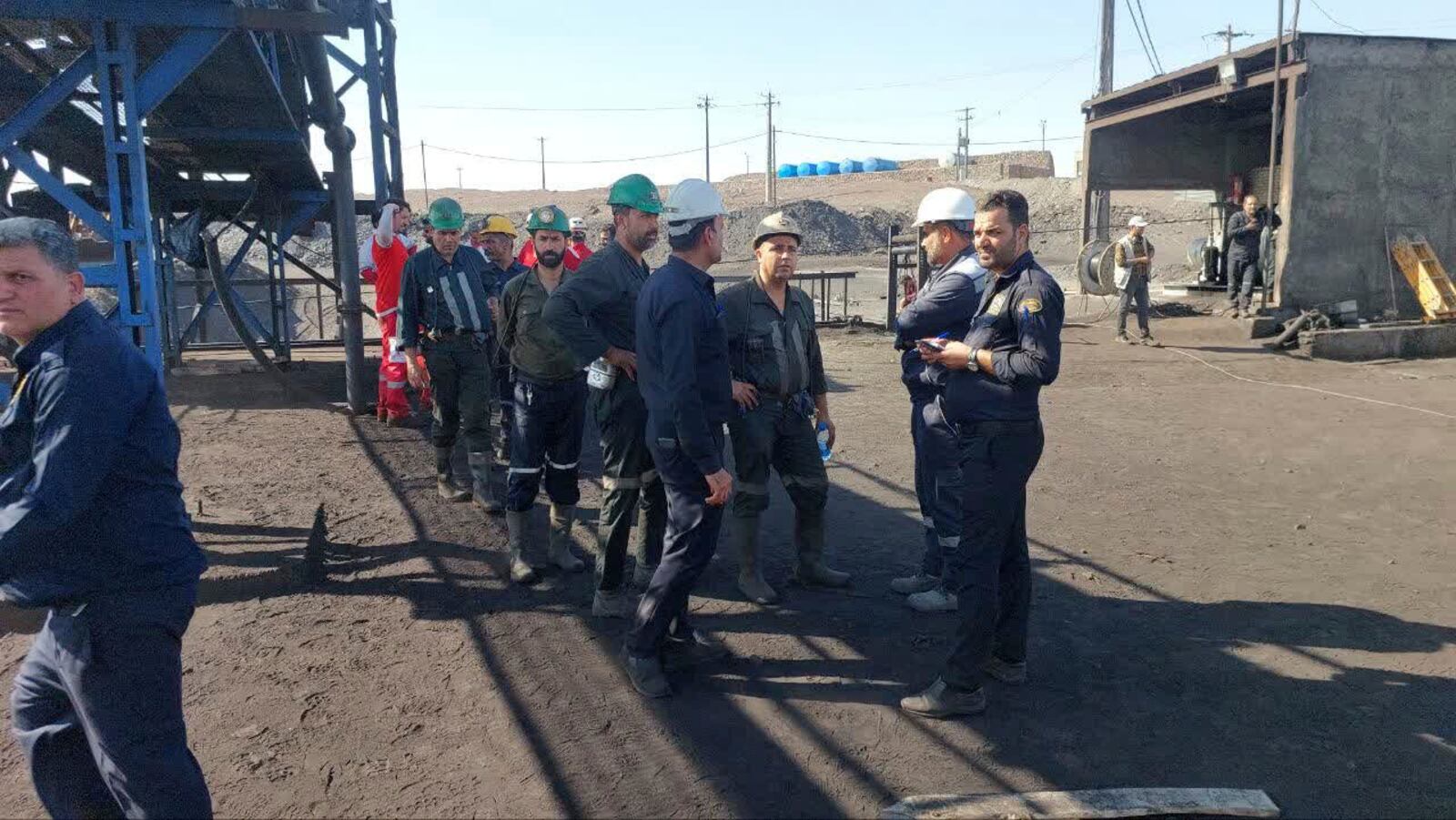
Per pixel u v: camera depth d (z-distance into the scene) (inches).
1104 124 658.2
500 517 235.6
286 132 362.9
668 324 133.9
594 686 146.7
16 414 84.1
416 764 124.2
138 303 216.5
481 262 246.2
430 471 281.4
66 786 94.9
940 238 168.7
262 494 252.8
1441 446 301.0
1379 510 237.8
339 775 121.5
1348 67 504.4
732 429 178.9
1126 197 2394.2
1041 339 125.5
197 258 486.0
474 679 148.6
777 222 174.1
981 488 131.5
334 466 285.7
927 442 174.2
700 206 135.0
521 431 189.2
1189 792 115.6
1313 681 147.0
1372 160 515.2
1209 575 194.2
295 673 149.9
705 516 139.0
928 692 138.6
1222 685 146.1
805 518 188.4
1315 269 518.3
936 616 175.9
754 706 140.9
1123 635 165.3
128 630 87.2
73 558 85.4
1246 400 382.6
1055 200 2509.8
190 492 253.6
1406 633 163.9
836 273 691.4
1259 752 126.8
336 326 993.5
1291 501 246.7
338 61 447.2
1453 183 526.6
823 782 120.7
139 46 279.1
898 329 175.3
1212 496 252.7
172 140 365.4
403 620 171.8
